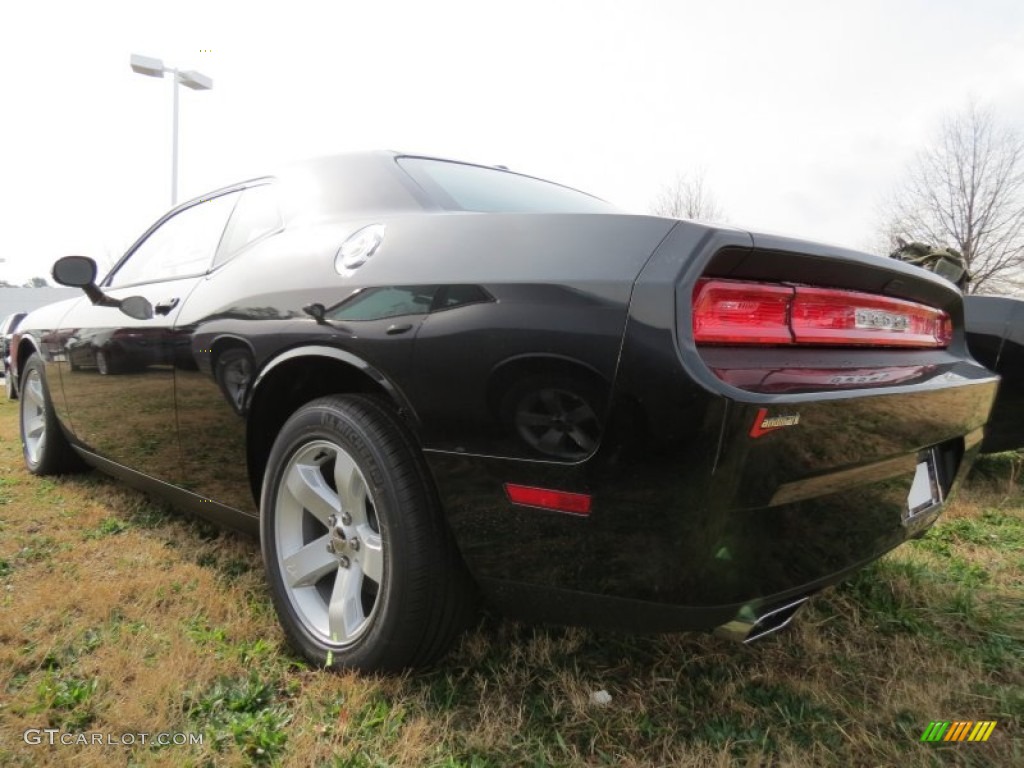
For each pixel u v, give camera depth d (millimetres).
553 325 1414
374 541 1809
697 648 2016
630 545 1374
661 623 1424
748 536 1352
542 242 1545
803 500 1427
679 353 1286
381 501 1707
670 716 1714
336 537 1899
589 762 1550
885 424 1569
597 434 1366
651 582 1372
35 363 3754
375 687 1734
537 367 1432
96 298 3084
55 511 3160
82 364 3137
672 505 1307
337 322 1806
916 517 1824
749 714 1719
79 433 3295
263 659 1927
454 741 1598
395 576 1688
